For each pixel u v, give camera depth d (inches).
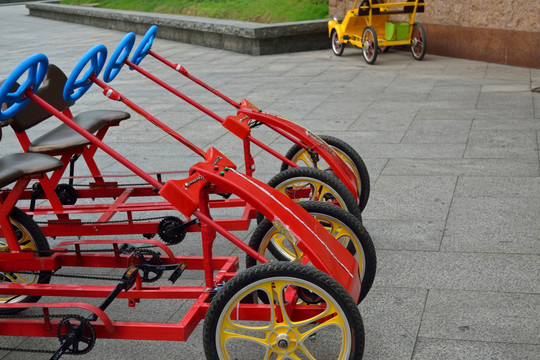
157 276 132.6
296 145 174.1
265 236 127.5
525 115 271.7
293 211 112.0
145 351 123.5
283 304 101.8
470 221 171.9
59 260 138.6
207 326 101.9
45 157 139.5
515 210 176.9
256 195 110.4
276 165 223.9
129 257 132.8
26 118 166.9
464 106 292.2
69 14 768.9
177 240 146.9
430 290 139.1
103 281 152.9
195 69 422.9
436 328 125.0
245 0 586.2
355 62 417.1
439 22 413.7
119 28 658.8
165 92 359.3
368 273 124.8
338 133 259.4
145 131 280.4
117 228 155.7
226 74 400.8
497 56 385.4
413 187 197.9
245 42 474.0
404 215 178.1
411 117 279.0
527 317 126.6
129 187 175.2
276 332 103.8
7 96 116.2
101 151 253.6
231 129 156.9
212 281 117.2
